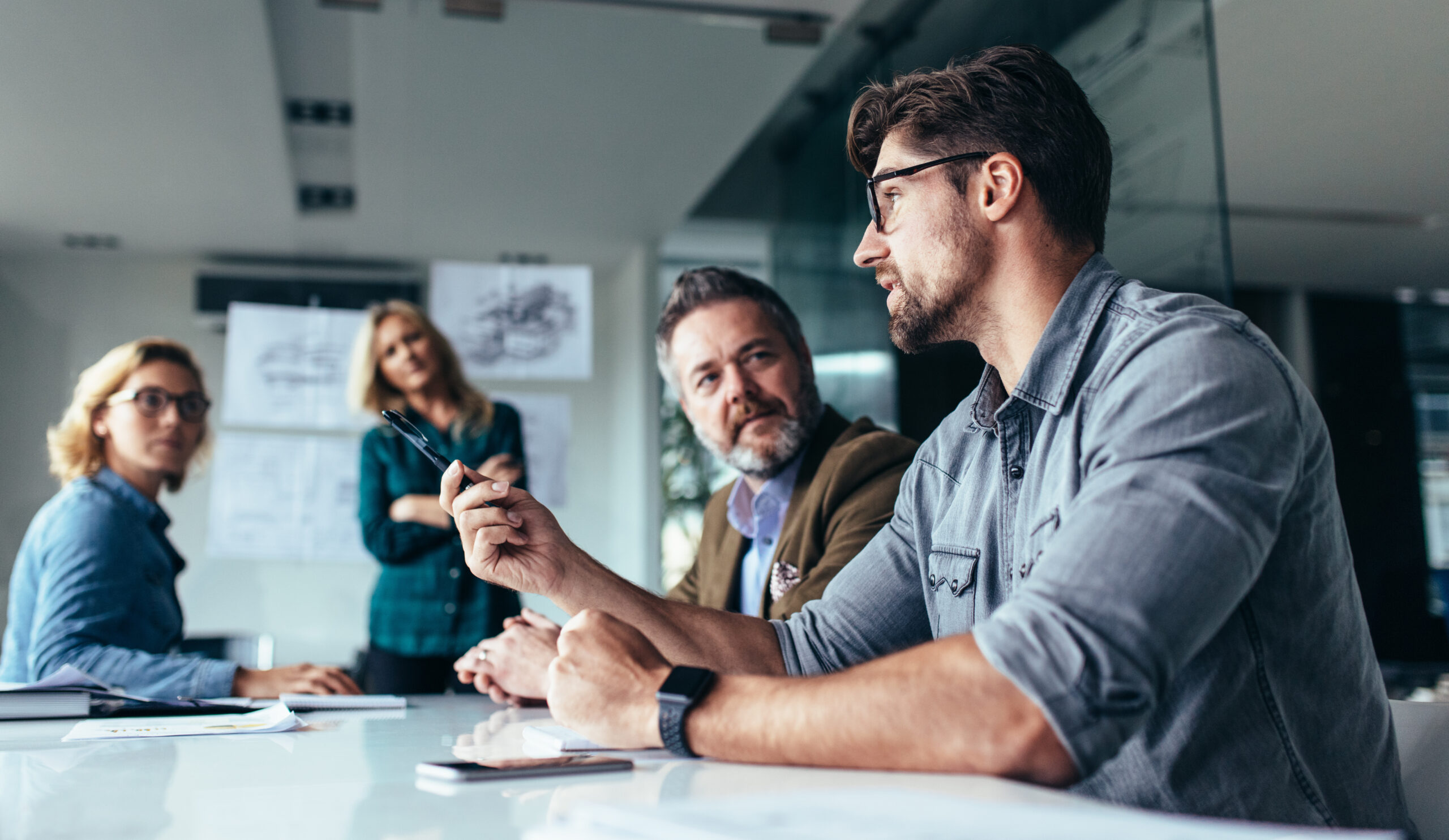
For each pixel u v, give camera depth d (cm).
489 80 328
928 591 102
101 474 201
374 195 339
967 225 91
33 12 275
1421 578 487
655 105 344
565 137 346
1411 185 321
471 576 281
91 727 97
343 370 323
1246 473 64
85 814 51
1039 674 57
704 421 158
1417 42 235
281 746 81
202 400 226
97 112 312
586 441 341
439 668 275
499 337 339
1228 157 302
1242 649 71
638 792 53
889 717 58
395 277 338
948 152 91
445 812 50
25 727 101
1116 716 56
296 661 308
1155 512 61
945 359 286
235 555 309
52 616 167
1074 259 90
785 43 331
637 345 350
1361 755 77
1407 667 329
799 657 102
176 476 226
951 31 295
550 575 101
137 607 176
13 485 307
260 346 323
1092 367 84
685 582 182
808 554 139
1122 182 233
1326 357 485
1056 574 61
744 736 63
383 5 297
